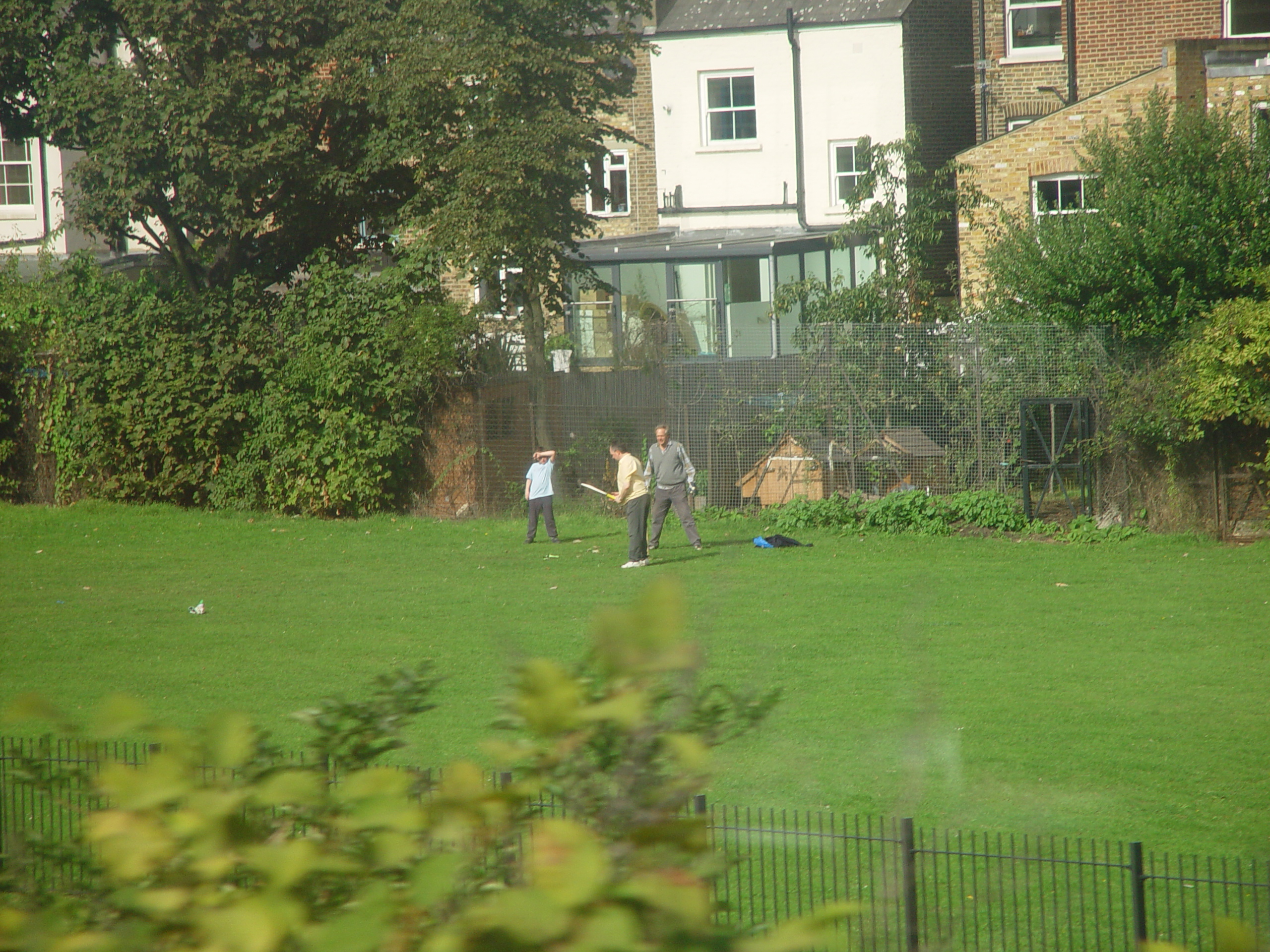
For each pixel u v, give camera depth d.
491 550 76.69
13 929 6.16
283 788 6.48
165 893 6.11
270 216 102.00
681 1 137.38
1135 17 112.38
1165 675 43.94
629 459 69.25
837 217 129.88
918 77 127.50
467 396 90.56
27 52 90.19
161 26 86.81
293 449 90.38
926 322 88.44
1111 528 75.31
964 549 73.25
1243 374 71.25
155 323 93.12
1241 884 22.98
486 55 87.69
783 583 63.25
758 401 84.06
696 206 134.25
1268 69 93.44
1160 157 79.62
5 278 97.12
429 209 93.31
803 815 30.84
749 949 5.51
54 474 95.00
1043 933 23.36
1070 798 31.73
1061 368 77.81
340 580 67.06
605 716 6.14
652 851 6.07
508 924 5.43
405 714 8.80
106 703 6.80
